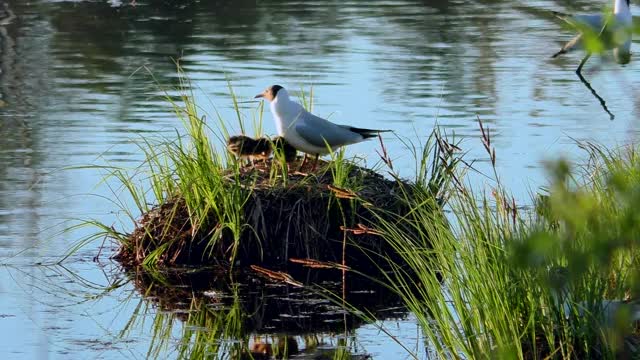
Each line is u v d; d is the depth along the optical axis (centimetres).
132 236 1427
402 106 2008
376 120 1917
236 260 1391
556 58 2430
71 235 1454
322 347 1131
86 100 2069
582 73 2298
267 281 1344
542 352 1010
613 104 2039
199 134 1452
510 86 2183
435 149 1495
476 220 1059
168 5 3011
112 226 1423
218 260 1391
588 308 993
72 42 2556
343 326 1198
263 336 1166
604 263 622
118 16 2858
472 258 1034
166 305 1257
